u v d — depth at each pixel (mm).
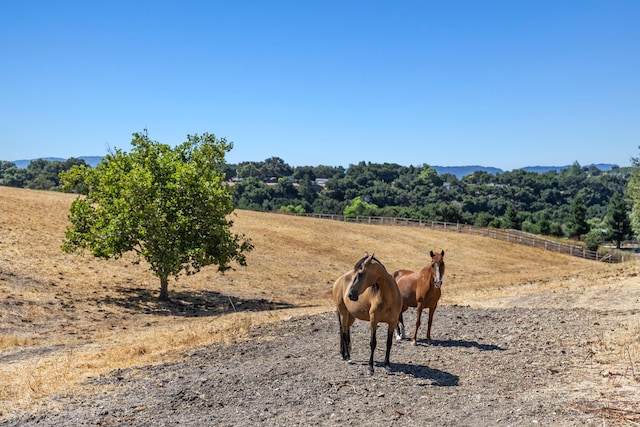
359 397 9219
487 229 73688
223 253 30375
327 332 15414
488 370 10617
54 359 15047
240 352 13469
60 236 40094
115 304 28109
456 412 8297
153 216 28328
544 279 34531
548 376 10016
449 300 23250
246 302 32094
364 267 10102
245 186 194125
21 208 45688
